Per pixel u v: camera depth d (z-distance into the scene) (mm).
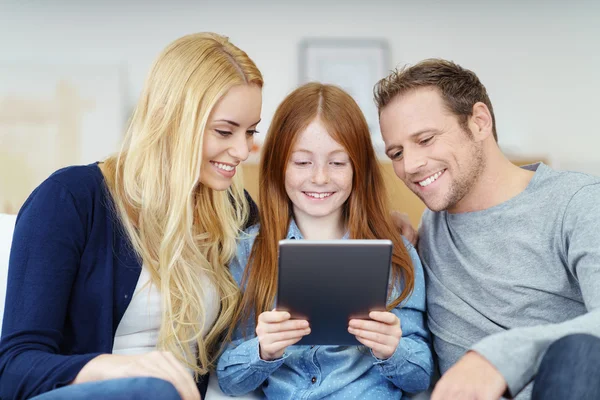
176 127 1318
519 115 3639
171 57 1346
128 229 1324
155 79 1350
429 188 1387
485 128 1395
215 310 1424
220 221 1449
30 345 1131
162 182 1349
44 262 1197
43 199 1254
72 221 1257
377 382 1344
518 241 1327
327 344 1247
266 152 1475
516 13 3613
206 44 1348
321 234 1482
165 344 1309
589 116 3625
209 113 1296
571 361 893
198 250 1371
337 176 1402
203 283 1384
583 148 3633
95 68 3576
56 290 1198
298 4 3602
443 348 1387
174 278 1328
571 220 1270
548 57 3613
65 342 1280
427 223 1536
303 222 1487
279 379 1357
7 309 1175
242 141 1349
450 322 1382
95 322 1277
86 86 3574
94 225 1297
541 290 1298
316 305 1141
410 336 1395
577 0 3596
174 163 1323
